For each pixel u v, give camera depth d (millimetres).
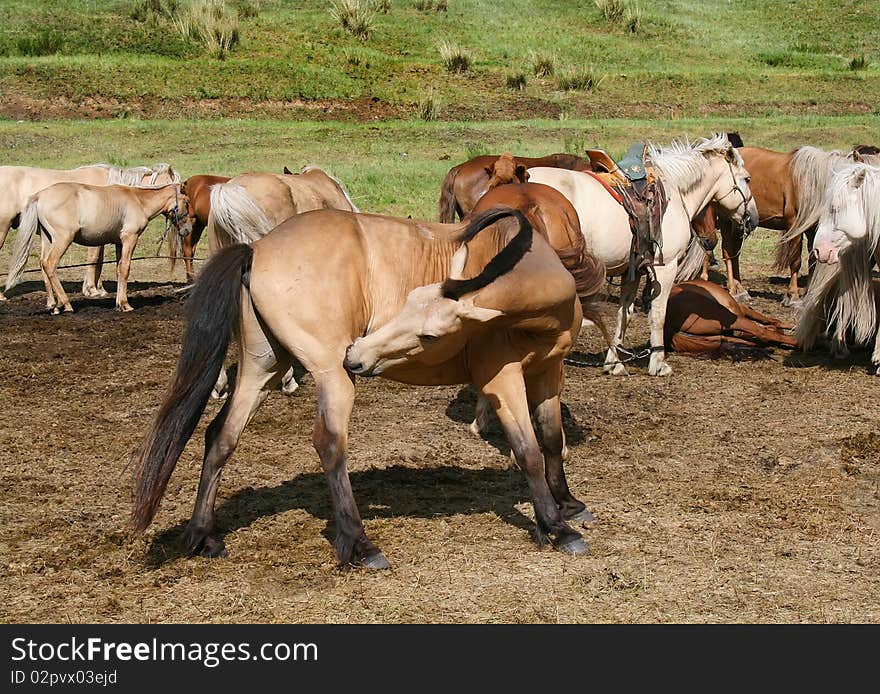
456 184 10188
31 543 5512
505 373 5211
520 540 5562
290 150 20000
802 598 4891
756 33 32406
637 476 6656
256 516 5930
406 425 7758
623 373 9305
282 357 5234
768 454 7129
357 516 5172
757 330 10000
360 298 5055
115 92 23109
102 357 9883
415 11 31125
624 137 21000
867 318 9172
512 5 32906
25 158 18906
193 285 5070
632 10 32281
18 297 13289
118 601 4832
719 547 5480
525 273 4887
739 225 9711
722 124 22281
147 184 13852
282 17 28625
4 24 26453
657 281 8992
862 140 20375
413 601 4816
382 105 24172
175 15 27516
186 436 4988
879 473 6727
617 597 4875
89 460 6922
